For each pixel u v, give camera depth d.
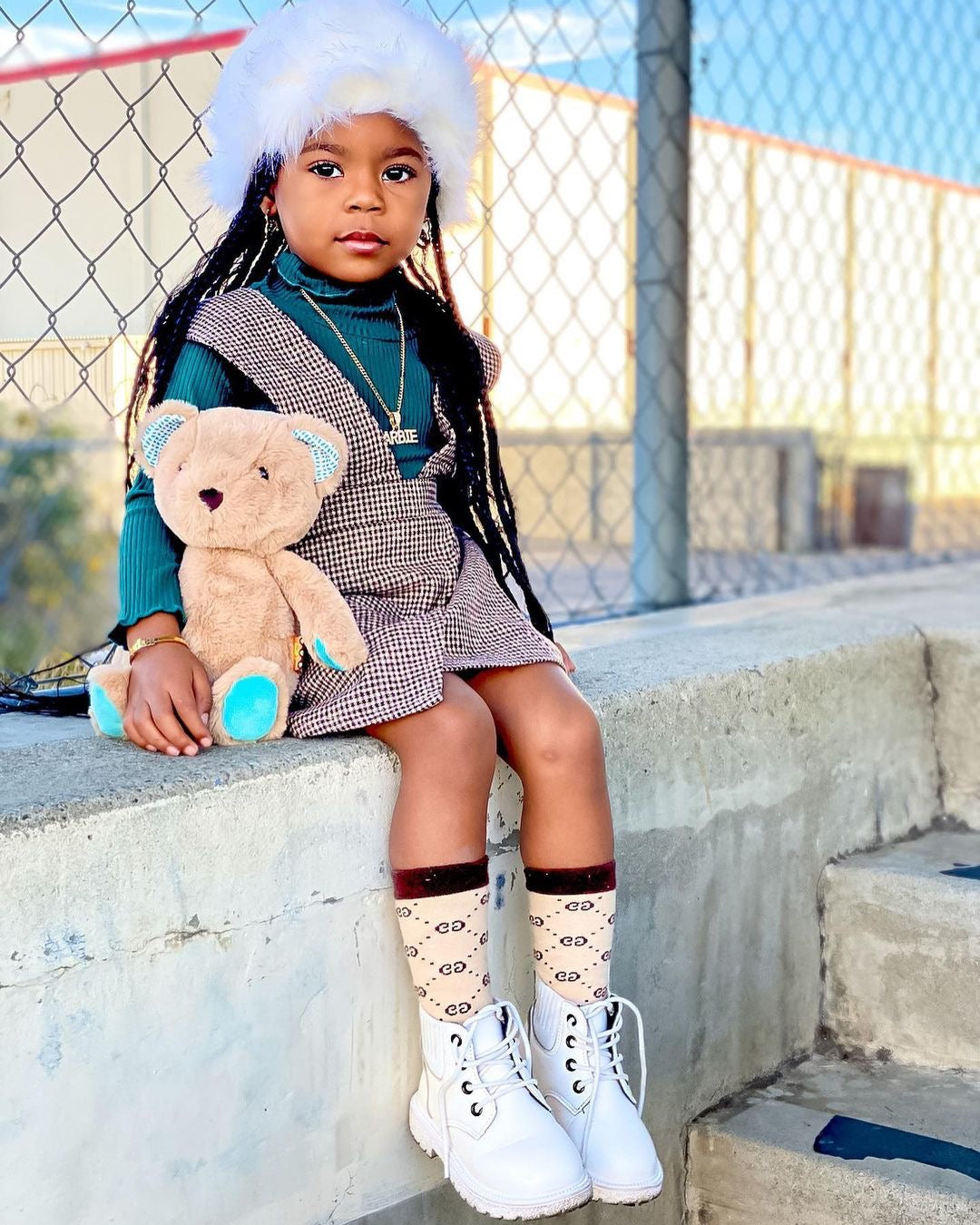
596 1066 1.32
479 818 1.27
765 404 5.34
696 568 3.96
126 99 1.64
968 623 2.08
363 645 1.25
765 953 1.79
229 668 1.26
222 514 1.22
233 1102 1.19
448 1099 1.25
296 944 1.22
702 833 1.68
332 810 1.24
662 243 2.40
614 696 1.55
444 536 1.38
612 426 4.32
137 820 1.10
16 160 1.54
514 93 2.11
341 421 1.32
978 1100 1.71
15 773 1.14
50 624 5.07
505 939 1.43
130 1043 1.11
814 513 5.51
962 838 2.02
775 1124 1.67
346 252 1.35
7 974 1.03
